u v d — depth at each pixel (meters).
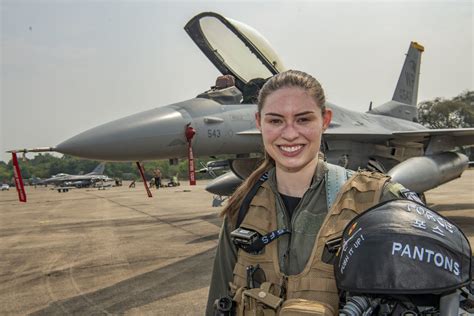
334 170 1.51
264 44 8.26
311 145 1.44
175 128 7.46
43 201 22.89
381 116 11.45
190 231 9.46
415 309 1.08
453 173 8.97
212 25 7.98
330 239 1.32
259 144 8.37
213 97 8.28
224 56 8.52
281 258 1.42
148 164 56.69
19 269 6.30
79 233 9.82
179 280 5.37
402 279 0.99
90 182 48.41
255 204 1.52
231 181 10.49
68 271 6.05
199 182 43.19
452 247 1.04
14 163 7.40
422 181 7.95
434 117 50.97
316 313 1.16
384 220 1.09
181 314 4.14
